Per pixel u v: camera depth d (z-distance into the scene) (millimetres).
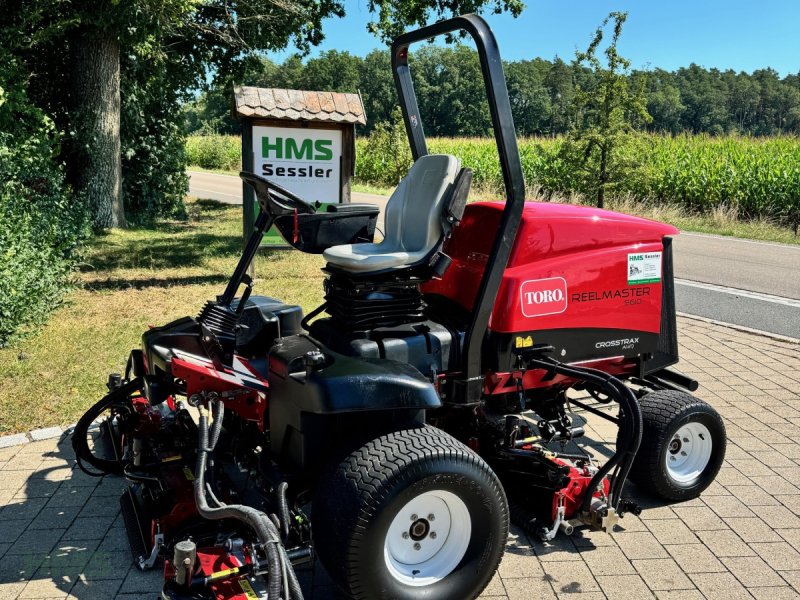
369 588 2619
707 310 8281
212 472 2977
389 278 3229
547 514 3379
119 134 13406
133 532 3256
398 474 2588
